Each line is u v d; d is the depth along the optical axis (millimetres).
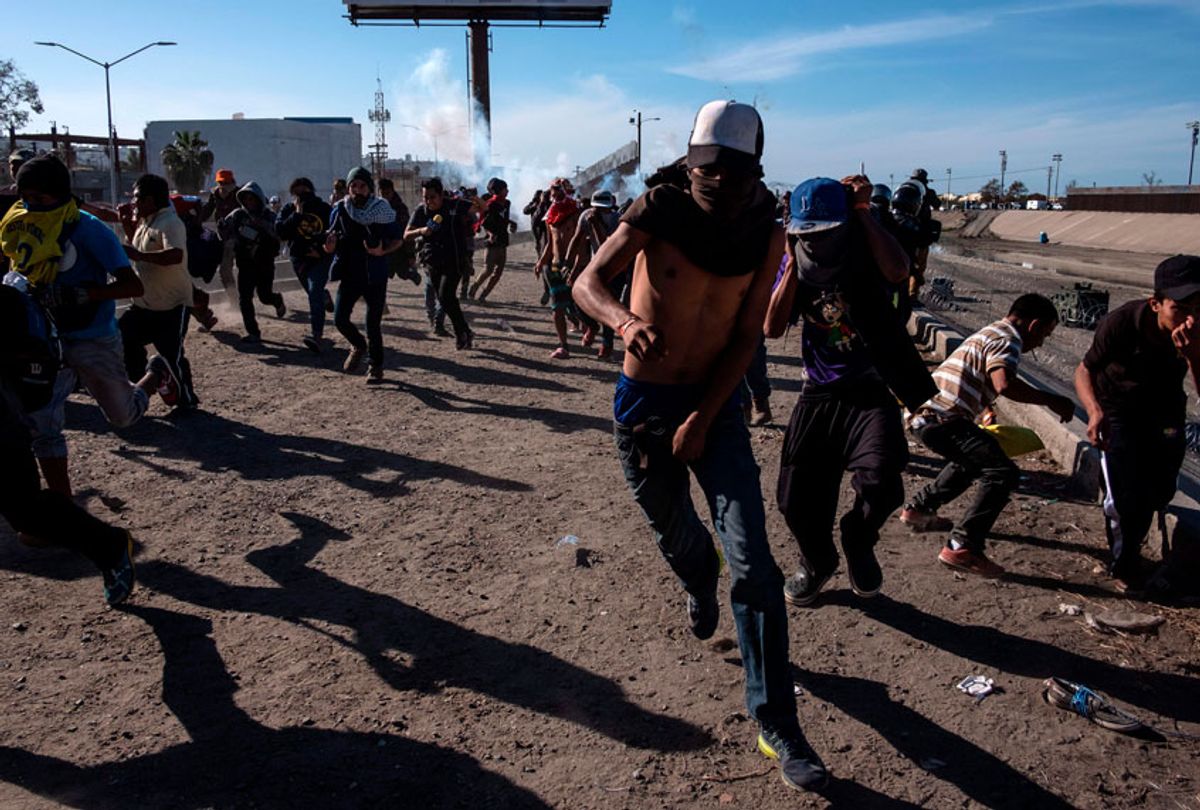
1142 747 3088
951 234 74250
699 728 3156
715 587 3416
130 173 81062
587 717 3211
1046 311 4402
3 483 3504
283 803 2740
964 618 3990
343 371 9188
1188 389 9430
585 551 4656
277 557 4562
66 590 4160
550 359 10273
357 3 44219
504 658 3607
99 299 4703
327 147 86125
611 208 9430
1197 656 3688
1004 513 5293
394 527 5004
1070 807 2783
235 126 79812
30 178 4555
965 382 4430
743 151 2641
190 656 3588
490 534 4922
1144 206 60000
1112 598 4203
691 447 2848
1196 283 3621
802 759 2766
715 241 2715
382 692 3352
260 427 7000
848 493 5723
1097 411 4090
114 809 2705
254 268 10414
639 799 2789
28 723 3127
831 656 3656
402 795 2785
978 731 3156
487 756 2982
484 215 15078
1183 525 4336
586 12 44594
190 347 10320
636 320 2512
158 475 5797
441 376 9102
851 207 3662
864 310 3654
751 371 7312
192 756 2959
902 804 2779
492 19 45281
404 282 19344
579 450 6598
